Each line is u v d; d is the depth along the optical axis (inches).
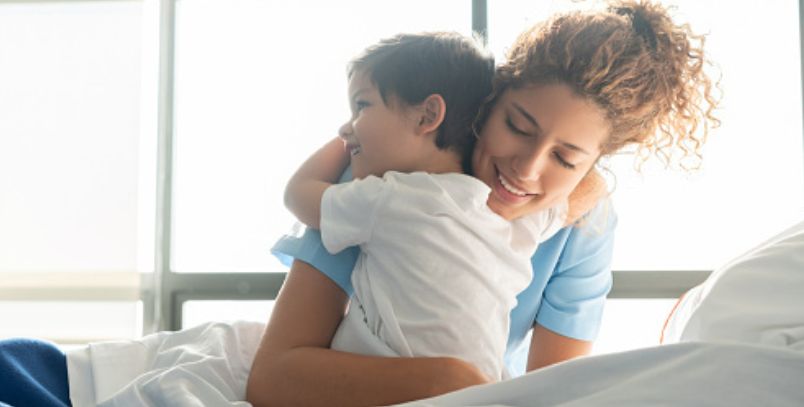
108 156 85.1
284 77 89.4
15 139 85.0
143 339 38.8
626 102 34.6
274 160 89.2
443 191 33.6
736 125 81.4
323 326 34.6
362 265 34.2
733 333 30.5
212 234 89.3
